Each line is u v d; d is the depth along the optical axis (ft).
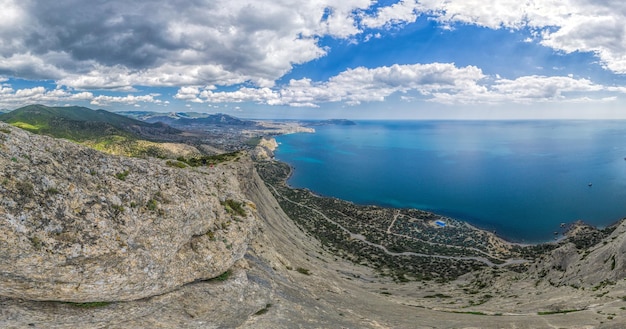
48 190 58.39
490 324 117.60
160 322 70.08
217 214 104.01
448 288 242.58
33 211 54.65
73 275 56.75
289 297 105.29
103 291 61.57
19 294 53.83
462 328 111.04
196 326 74.69
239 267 100.58
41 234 54.13
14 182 54.65
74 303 60.80
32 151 61.93
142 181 80.89
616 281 163.94
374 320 111.96
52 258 54.08
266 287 101.30
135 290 66.95
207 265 86.74
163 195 82.89
